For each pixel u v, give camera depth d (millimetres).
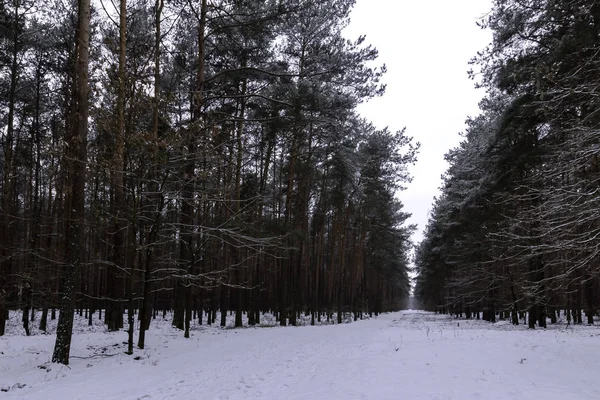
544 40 15211
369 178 36625
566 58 12016
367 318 47375
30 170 24672
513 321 27422
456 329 22188
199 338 16531
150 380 9148
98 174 13000
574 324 26234
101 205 13203
